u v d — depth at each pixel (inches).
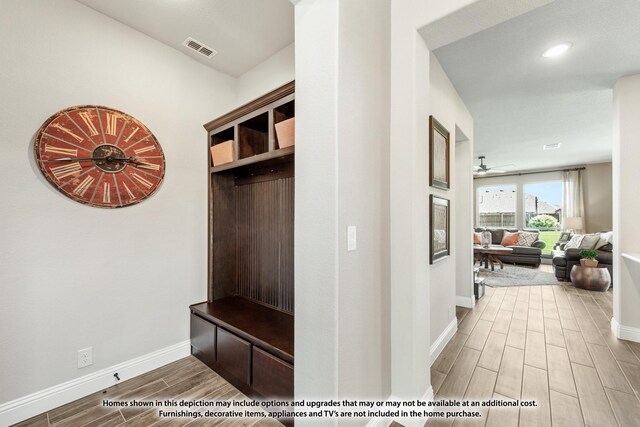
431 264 90.9
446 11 59.4
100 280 78.1
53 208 70.4
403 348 66.1
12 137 64.9
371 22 61.1
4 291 64.1
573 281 187.8
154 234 89.0
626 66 102.0
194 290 99.0
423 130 68.2
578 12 75.3
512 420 66.6
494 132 177.5
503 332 115.4
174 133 94.3
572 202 292.2
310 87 54.7
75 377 73.9
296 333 57.2
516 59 97.7
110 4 75.9
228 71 109.2
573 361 92.3
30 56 67.4
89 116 75.7
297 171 57.0
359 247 57.0
